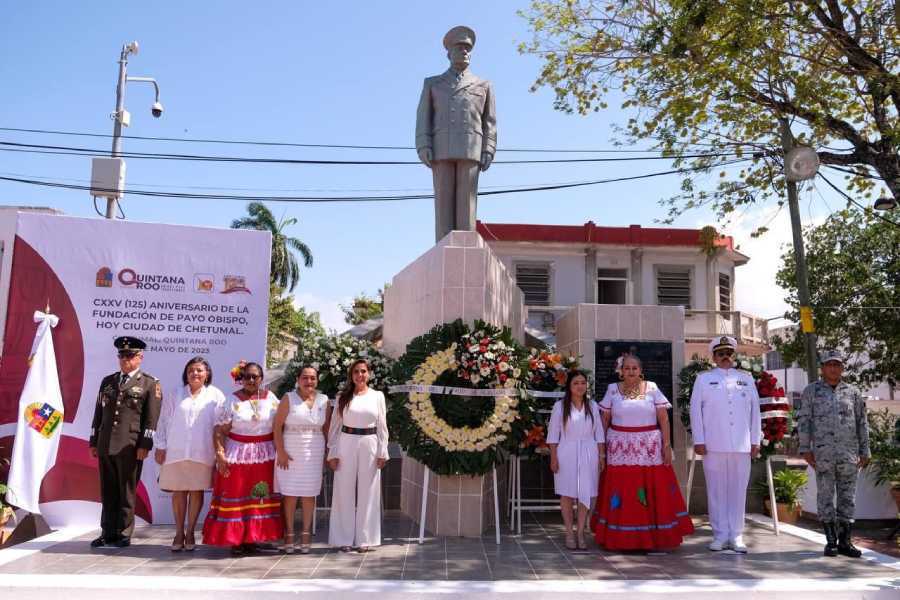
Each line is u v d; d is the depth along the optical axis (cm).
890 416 1103
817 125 1016
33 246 796
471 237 820
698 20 920
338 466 688
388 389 807
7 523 717
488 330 767
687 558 680
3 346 780
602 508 721
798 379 2930
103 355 796
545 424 802
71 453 778
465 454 736
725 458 726
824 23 956
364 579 575
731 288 2514
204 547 689
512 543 733
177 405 671
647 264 2389
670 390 933
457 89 944
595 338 934
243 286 835
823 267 1977
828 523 702
